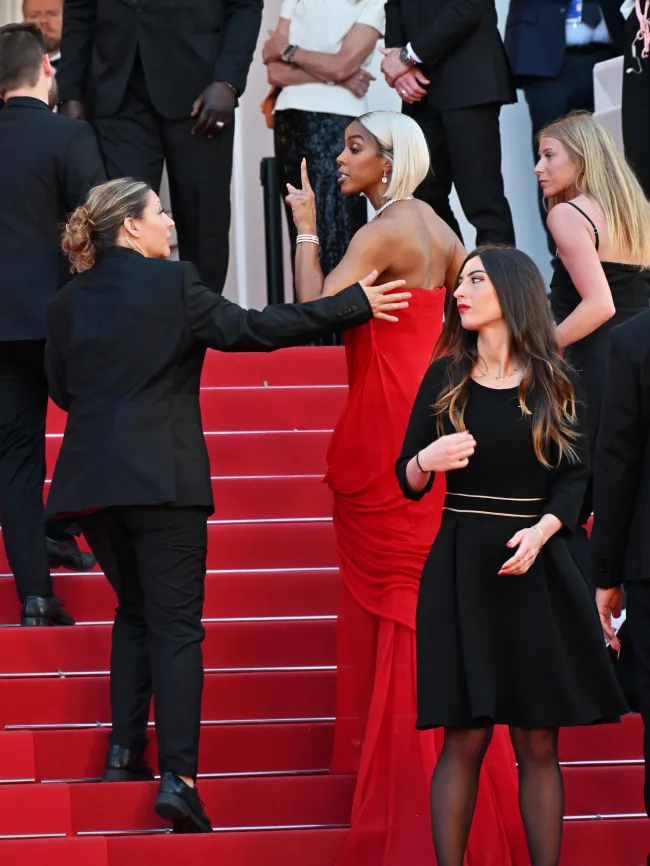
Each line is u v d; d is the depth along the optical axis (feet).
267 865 49.85
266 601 62.80
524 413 44.04
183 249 79.71
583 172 57.88
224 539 65.72
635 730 57.52
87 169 59.82
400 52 81.66
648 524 44.98
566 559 44.37
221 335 49.70
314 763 55.93
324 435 72.23
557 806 43.88
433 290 52.65
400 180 53.16
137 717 53.11
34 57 60.75
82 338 50.39
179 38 76.02
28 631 59.41
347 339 53.78
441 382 45.19
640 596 45.42
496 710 43.21
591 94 87.35
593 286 55.72
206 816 50.37
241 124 113.80
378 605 51.57
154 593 50.19
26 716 57.52
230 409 74.64
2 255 59.47
